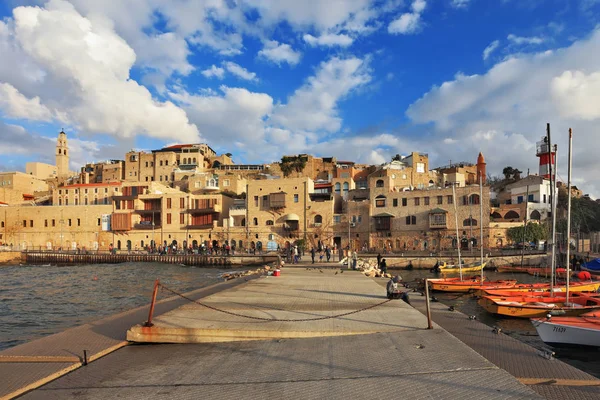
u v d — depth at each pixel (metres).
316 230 77.62
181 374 9.55
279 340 12.05
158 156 117.75
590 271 44.94
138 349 12.02
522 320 22.38
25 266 70.50
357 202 76.31
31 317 26.38
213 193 97.81
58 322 24.92
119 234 88.94
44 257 81.25
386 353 10.33
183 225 86.06
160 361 10.67
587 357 15.97
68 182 126.31
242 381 8.89
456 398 7.60
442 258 57.03
